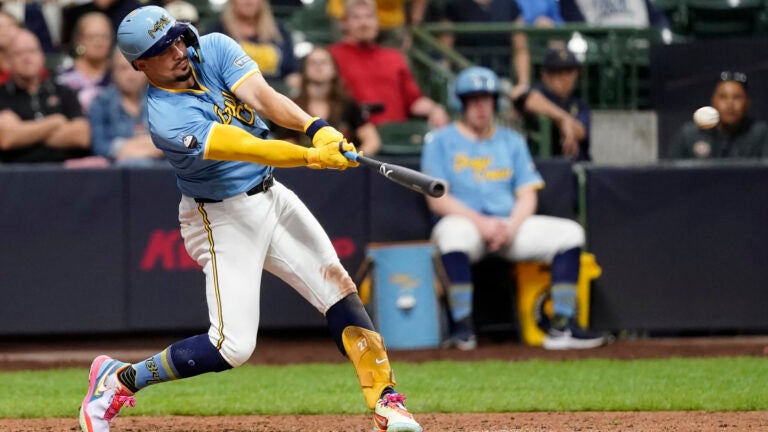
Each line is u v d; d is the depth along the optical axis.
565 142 32.88
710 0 41.62
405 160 29.83
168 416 19.44
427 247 28.72
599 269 29.77
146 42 14.83
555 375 23.83
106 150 31.06
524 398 20.64
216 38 15.98
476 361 26.22
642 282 29.92
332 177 29.58
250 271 16.09
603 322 29.97
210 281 16.27
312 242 16.52
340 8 37.19
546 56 33.19
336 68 30.75
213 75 15.74
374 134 31.03
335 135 15.13
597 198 29.89
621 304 29.95
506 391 21.62
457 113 36.00
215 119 15.51
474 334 29.84
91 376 16.97
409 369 25.03
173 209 29.39
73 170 29.12
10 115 30.42
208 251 16.30
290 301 29.94
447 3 38.97
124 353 29.00
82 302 29.25
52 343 31.00
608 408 19.50
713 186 29.83
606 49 38.12
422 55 36.56
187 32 15.34
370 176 29.70
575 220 30.00
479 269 30.16
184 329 29.53
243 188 15.92
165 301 29.44
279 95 15.59
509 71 37.97
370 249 28.97
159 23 14.89
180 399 21.28
